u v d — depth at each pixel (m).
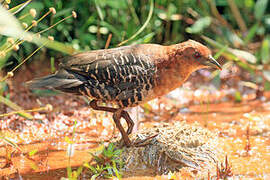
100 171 7.58
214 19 14.24
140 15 13.97
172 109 11.53
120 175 7.60
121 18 13.38
